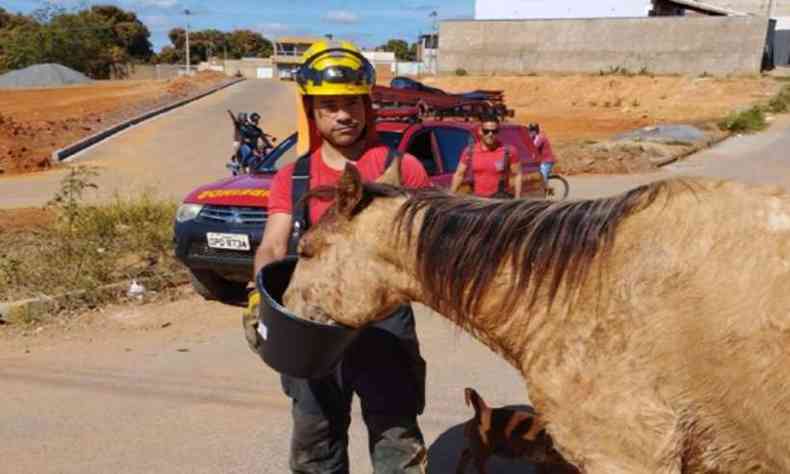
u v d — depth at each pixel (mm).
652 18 58625
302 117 3359
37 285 7910
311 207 3266
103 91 48500
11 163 19219
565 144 24781
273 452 4602
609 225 2443
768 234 2217
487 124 8227
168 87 50281
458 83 60906
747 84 48500
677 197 2375
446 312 2852
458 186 8320
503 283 2648
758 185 2363
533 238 2590
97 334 6832
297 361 2801
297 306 2930
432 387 5590
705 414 2279
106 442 4723
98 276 8234
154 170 18703
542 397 2625
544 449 3887
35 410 5188
